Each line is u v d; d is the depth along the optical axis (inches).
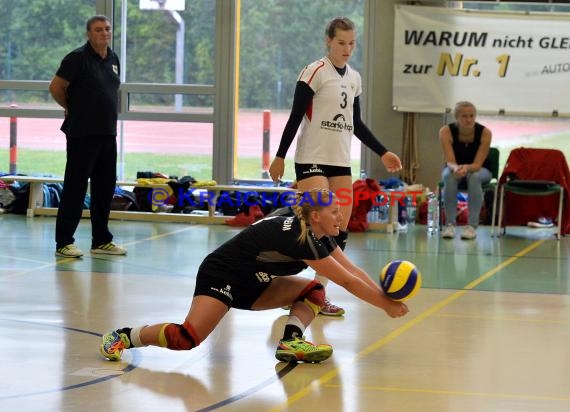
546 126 749.3
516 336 306.2
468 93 737.6
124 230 616.4
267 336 296.7
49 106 781.3
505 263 499.2
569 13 726.5
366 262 490.9
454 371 255.6
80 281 397.4
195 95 767.1
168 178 711.7
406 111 738.8
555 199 650.2
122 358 262.4
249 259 256.4
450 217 625.0
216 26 759.7
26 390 226.8
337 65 339.6
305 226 254.5
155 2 765.9
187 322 253.0
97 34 465.1
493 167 642.2
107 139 474.0
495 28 732.0
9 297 354.6
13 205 697.6
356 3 753.6
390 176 747.4
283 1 760.3
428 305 363.9
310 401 221.3
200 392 227.8
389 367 258.7
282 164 335.0
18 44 783.7
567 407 221.6
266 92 767.7
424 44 735.1
